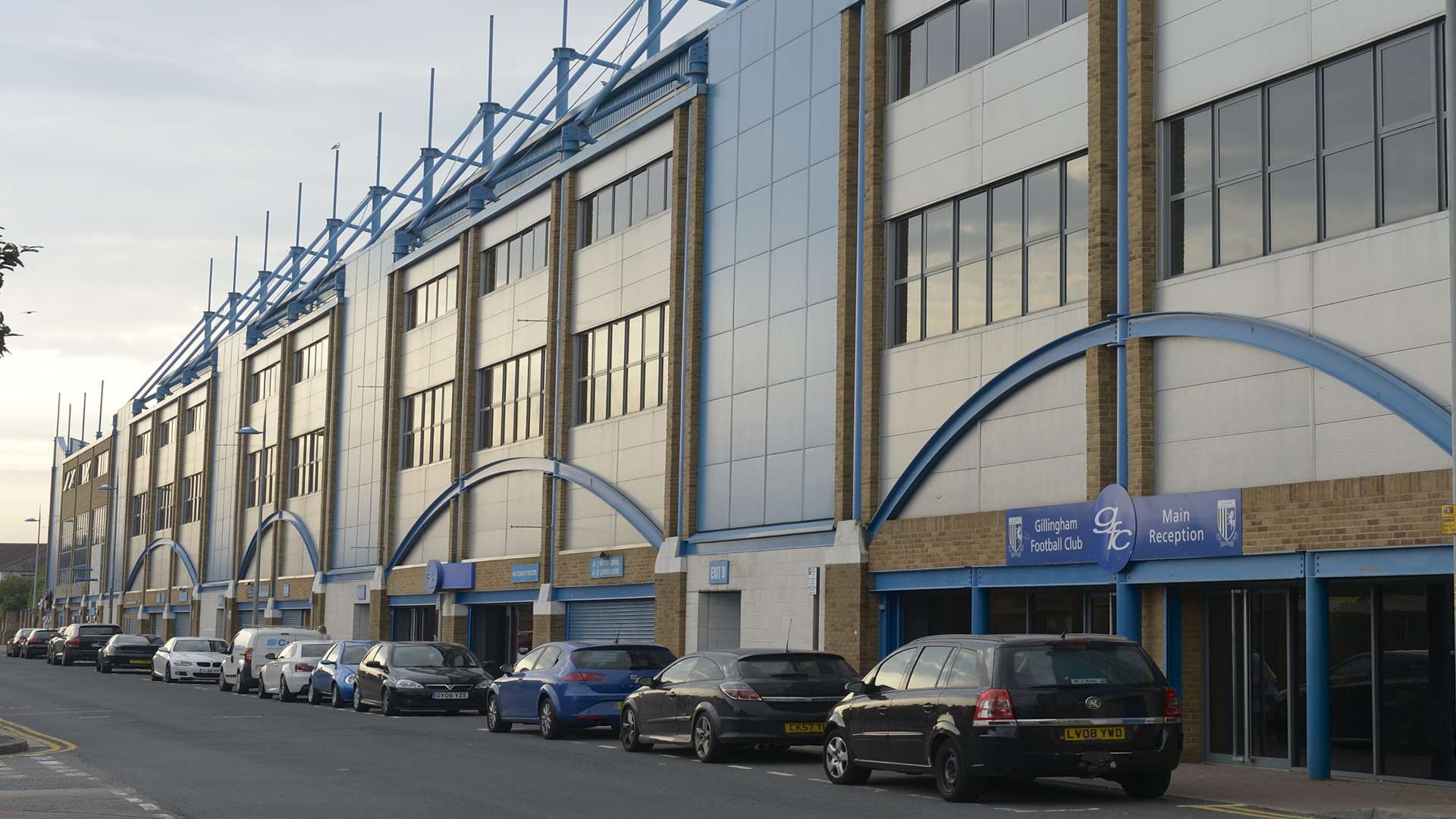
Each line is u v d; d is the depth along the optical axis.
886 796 15.78
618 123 36.69
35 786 16.59
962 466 23.89
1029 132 22.84
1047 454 22.12
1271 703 19.12
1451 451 16.09
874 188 25.91
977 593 23.09
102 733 25.08
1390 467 17.03
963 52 24.64
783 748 21.67
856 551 25.48
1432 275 16.77
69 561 98.94
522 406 39.75
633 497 33.50
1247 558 18.53
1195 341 19.75
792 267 28.19
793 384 27.88
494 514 40.59
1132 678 15.17
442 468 43.94
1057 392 22.03
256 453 61.69
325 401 53.50
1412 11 17.19
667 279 32.59
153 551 76.88
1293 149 18.73
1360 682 17.98
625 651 23.98
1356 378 17.42
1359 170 17.86
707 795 15.84
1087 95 21.70
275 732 25.31
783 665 19.75
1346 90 18.11
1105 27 21.38
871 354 25.67
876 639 25.41
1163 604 19.95
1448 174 14.62
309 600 53.03
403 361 47.47
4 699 35.56
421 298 47.00
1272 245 18.95
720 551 29.67
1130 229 20.67
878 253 25.84
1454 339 14.35
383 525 47.03
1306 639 17.92
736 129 30.47
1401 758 17.41
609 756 20.59
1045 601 22.58
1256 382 18.83
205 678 47.03
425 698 29.58
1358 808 14.41
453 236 43.88
